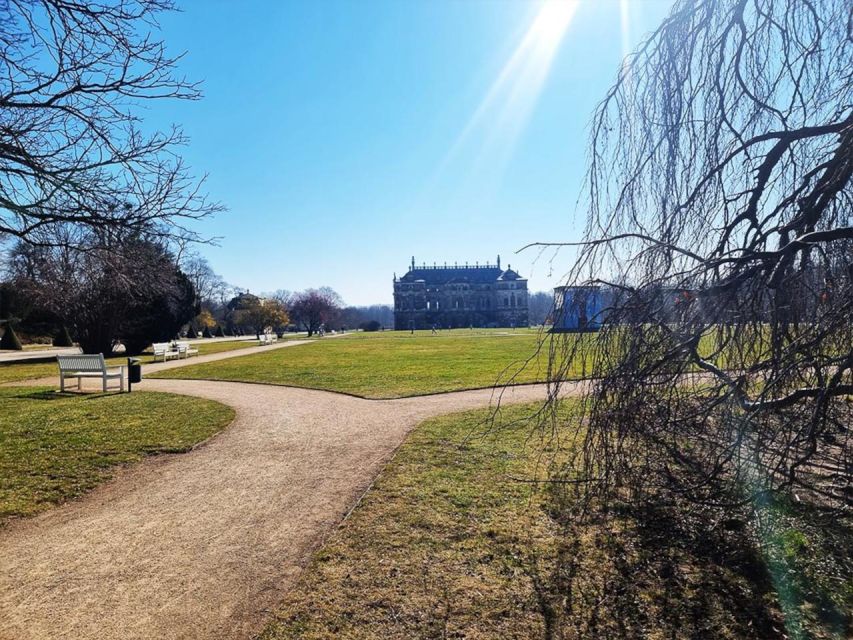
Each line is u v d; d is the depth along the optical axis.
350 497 5.25
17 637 3.04
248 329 78.69
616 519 4.35
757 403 3.05
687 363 3.36
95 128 5.73
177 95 5.85
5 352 35.22
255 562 3.91
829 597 3.17
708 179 3.77
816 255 3.51
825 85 3.86
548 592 3.32
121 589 3.57
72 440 7.73
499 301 102.06
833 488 4.30
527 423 8.07
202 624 3.13
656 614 3.07
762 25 3.89
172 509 5.07
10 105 5.31
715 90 3.92
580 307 3.69
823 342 3.04
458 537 4.13
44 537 4.47
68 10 5.14
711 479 3.74
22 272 10.24
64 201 5.98
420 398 11.38
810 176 3.76
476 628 2.98
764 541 3.74
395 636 2.93
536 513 4.54
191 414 9.88
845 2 3.74
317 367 19.55
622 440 3.53
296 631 3.00
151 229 6.23
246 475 6.11
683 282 3.31
